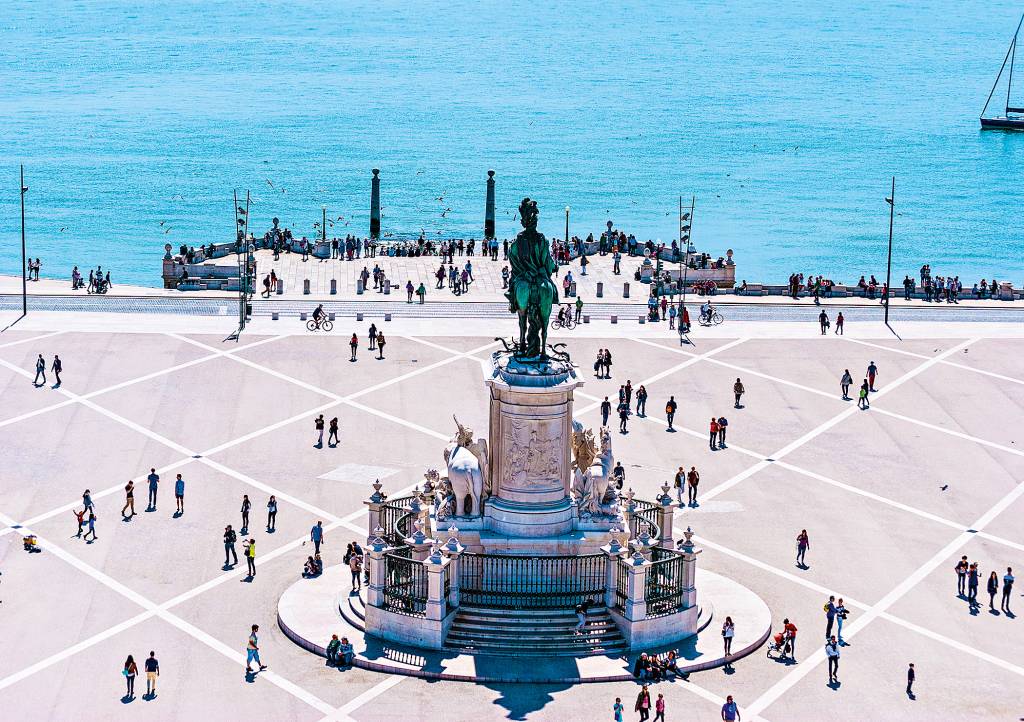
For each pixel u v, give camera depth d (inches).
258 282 5743.1
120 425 3897.6
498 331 4884.4
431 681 2529.5
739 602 2866.6
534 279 2751.0
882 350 4724.4
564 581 2714.1
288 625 2731.3
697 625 2714.1
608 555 2669.8
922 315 5290.4
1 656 2635.3
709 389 4296.3
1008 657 2714.1
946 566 3129.9
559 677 2529.5
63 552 3102.9
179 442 3786.9
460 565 2714.1
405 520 2861.7
